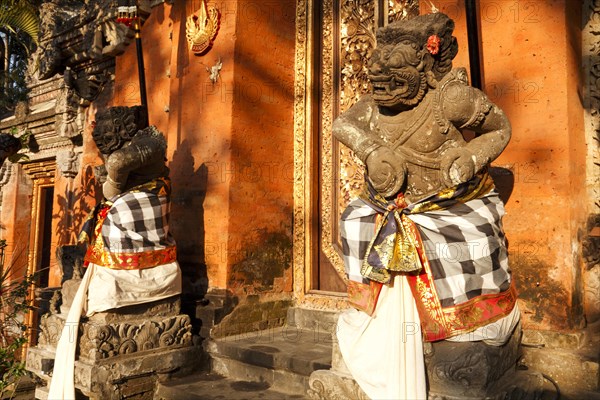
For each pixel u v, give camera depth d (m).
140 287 3.57
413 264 2.34
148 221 3.66
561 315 2.74
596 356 2.61
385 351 2.38
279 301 4.39
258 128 4.34
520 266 2.87
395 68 2.37
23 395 5.30
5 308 5.64
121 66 5.86
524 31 2.92
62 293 3.98
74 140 6.78
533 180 2.85
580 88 3.01
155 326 3.63
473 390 2.20
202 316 3.95
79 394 3.44
